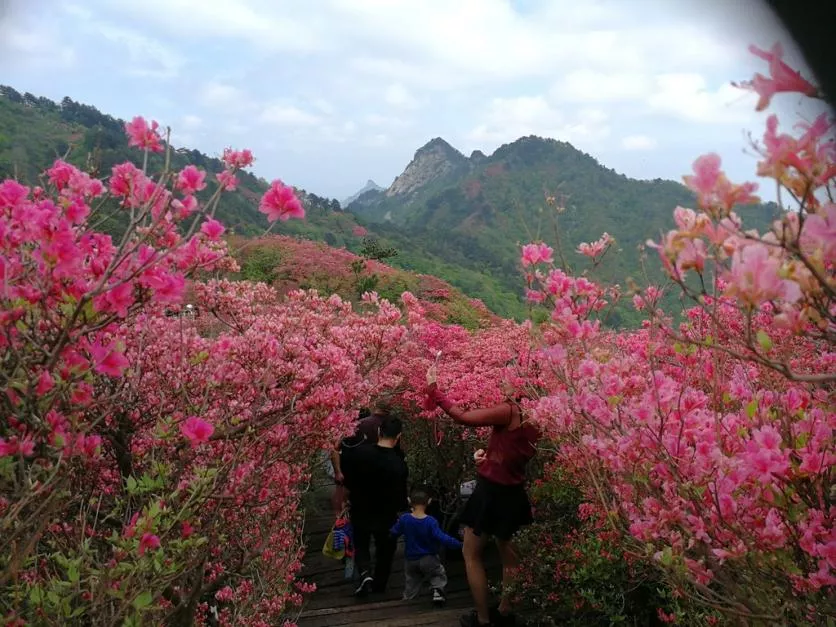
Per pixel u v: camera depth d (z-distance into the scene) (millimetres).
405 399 6141
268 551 3705
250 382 3139
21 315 1731
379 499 5070
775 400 1896
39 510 1729
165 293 2006
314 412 3184
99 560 2521
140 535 1945
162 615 2623
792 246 1106
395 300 18438
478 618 4090
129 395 2836
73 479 2578
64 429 1944
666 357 2938
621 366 2174
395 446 5191
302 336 3533
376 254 25406
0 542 1710
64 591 1917
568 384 2303
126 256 1844
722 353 2266
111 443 2895
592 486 3158
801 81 1029
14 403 1747
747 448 1713
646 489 2098
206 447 3076
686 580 1987
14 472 1709
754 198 1168
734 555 1661
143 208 1786
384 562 5176
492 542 6016
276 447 3221
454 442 6227
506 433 3814
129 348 3068
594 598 3635
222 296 3441
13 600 1939
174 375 3066
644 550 2084
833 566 1531
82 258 1850
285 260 20344
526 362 4195
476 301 21203
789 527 1688
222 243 3256
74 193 2066
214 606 3590
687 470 1901
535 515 4602
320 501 7277
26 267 1895
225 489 2891
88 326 1855
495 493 3857
